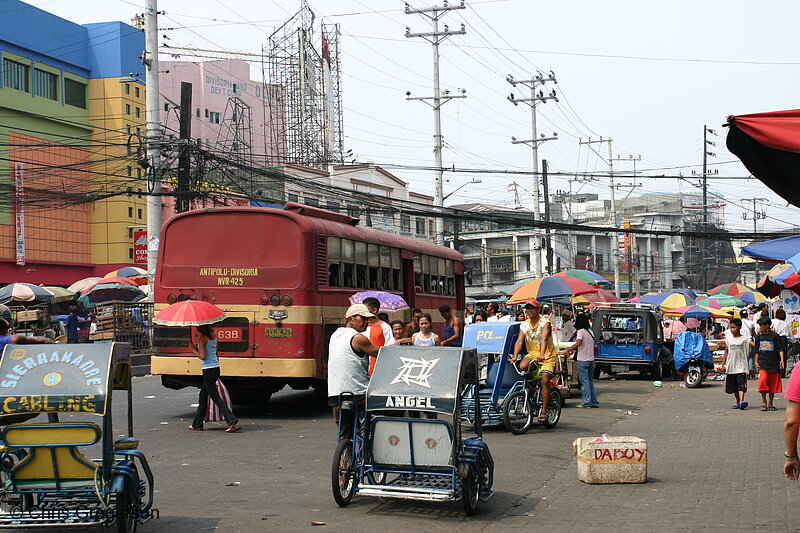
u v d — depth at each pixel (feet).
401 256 67.41
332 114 223.51
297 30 213.25
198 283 53.42
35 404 22.20
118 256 183.62
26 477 22.91
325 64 219.82
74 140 179.93
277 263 52.49
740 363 59.21
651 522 25.66
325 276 54.13
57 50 176.35
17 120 165.58
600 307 88.33
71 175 177.58
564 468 35.76
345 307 56.54
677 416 54.95
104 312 90.02
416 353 27.68
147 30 85.92
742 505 27.96
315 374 52.26
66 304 114.73
